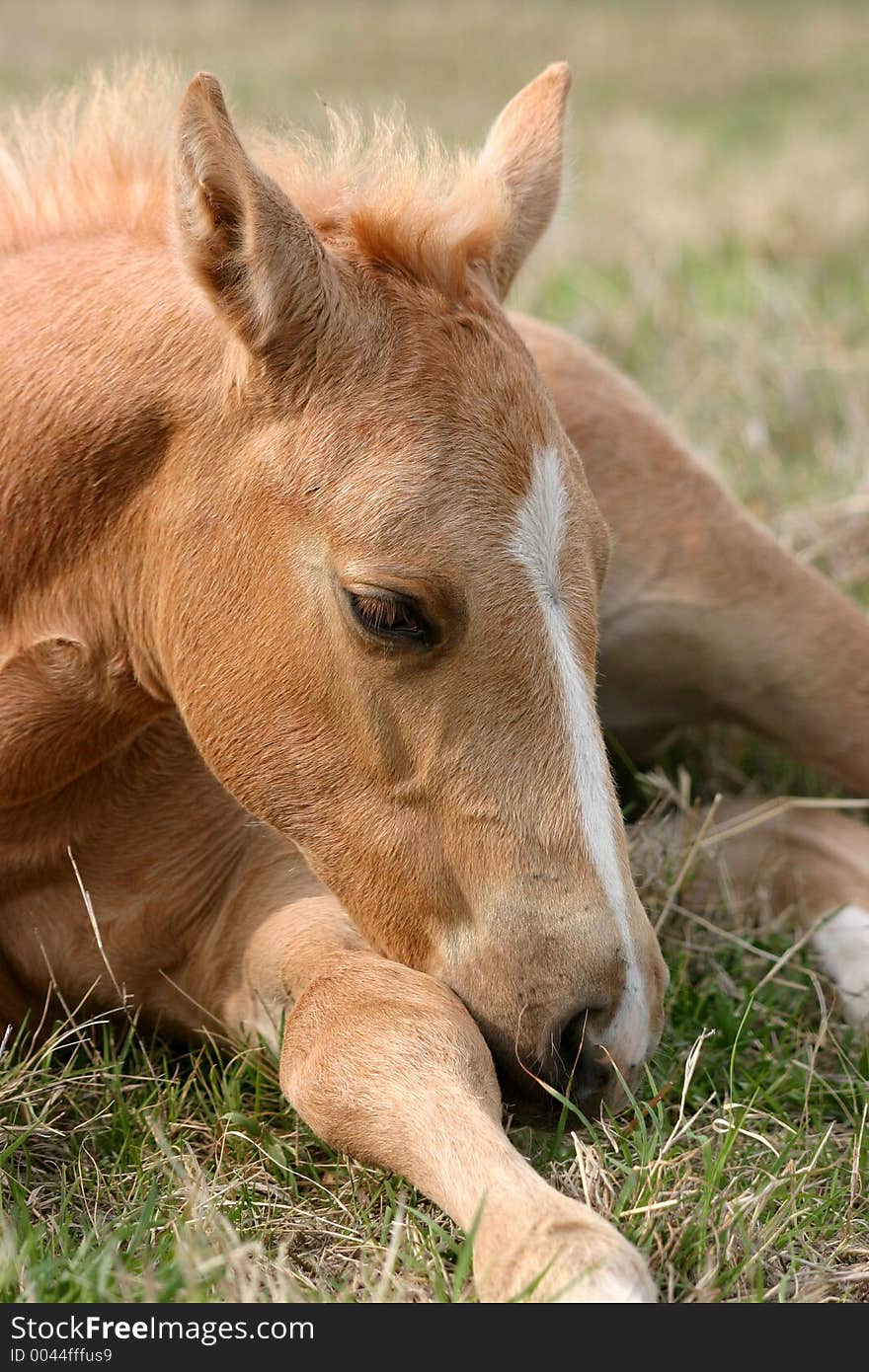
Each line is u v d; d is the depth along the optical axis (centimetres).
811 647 573
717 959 521
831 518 744
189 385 400
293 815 402
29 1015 452
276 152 446
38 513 420
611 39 2675
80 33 2305
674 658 583
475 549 369
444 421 375
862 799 599
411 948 397
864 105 2094
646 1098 439
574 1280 316
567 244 1215
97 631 425
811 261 1178
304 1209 394
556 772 373
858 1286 377
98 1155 421
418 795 382
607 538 407
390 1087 372
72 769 440
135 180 458
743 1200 378
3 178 465
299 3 2959
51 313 424
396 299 387
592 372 590
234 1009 459
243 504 391
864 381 910
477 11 3008
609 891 371
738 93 2247
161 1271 350
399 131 451
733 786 629
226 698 402
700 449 802
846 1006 505
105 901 461
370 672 378
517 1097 387
